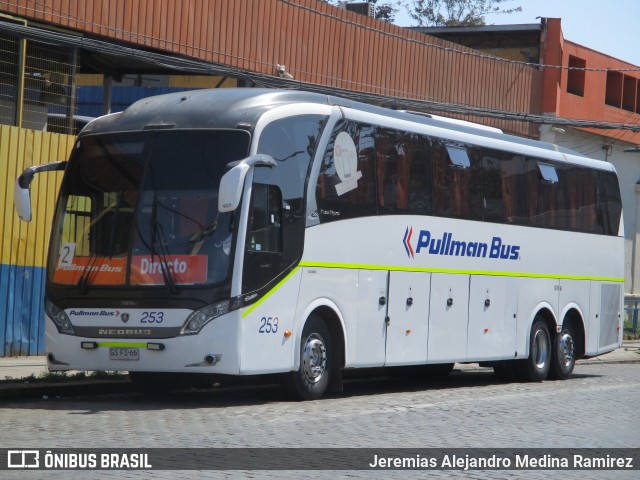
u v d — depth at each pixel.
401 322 16.66
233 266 13.37
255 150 13.72
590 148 43.62
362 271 15.75
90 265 13.89
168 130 14.12
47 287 14.23
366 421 12.75
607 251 23.11
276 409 13.72
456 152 18.23
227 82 27.17
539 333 20.75
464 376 22.34
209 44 24.28
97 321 13.72
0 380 15.57
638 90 47.62
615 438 12.17
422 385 19.55
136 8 22.38
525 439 11.76
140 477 8.66
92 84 28.52
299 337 14.48
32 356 19.64
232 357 13.31
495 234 19.17
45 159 19.72
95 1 21.47
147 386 16.44
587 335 22.25
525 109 37.03
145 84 28.28
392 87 30.80
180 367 13.32
